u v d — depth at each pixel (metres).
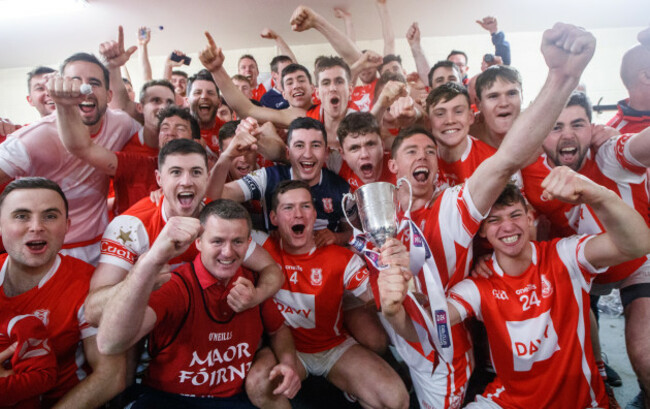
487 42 5.42
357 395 1.64
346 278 1.69
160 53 5.64
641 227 1.14
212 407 1.39
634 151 1.51
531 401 1.36
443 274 1.48
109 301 1.16
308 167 1.95
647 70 1.86
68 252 1.88
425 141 1.66
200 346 1.38
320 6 4.49
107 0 4.22
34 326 1.24
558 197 1.15
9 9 4.32
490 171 1.23
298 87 2.65
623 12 4.84
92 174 1.90
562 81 1.03
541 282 1.39
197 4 4.35
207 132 2.91
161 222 1.60
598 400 1.33
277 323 1.59
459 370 1.50
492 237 1.42
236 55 5.65
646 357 1.40
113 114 2.14
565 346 1.34
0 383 1.14
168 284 1.35
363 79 3.32
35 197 1.32
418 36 3.45
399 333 1.29
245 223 1.39
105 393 1.33
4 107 5.95
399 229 1.21
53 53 5.44
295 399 1.77
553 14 4.88
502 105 1.84
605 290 1.80
